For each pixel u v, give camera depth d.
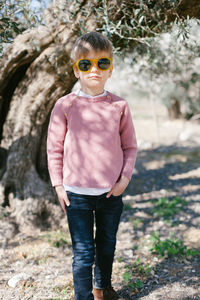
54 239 3.04
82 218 1.74
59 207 3.43
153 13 2.44
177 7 2.37
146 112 14.27
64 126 1.75
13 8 2.13
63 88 3.12
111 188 1.73
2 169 3.43
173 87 8.80
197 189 4.92
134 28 2.33
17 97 3.25
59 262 2.63
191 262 2.61
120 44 2.81
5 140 3.41
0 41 2.15
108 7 2.40
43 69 3.00
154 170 6.14
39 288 2.19
